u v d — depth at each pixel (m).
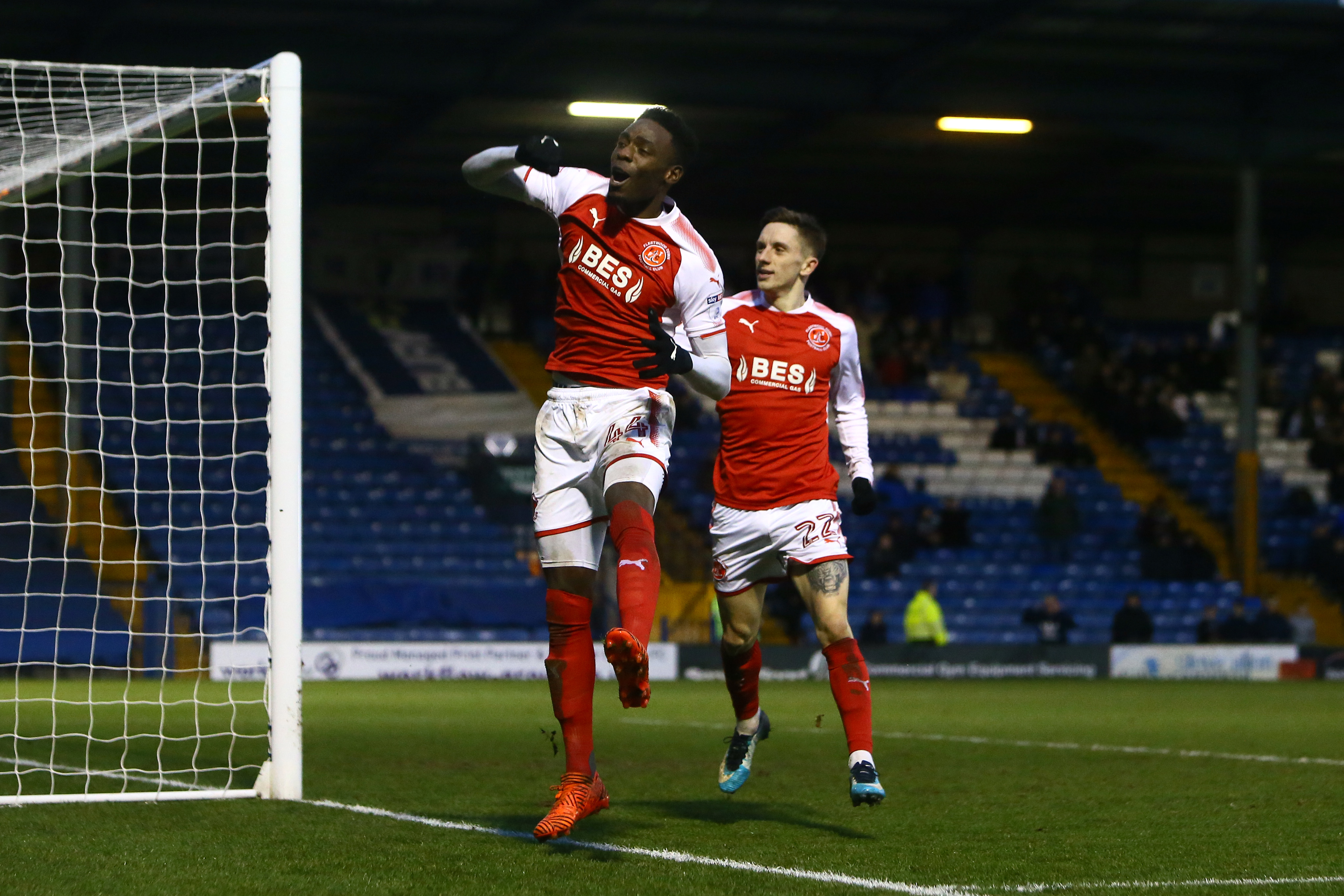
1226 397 34.62
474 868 5.46
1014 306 36.22
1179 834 6.60
